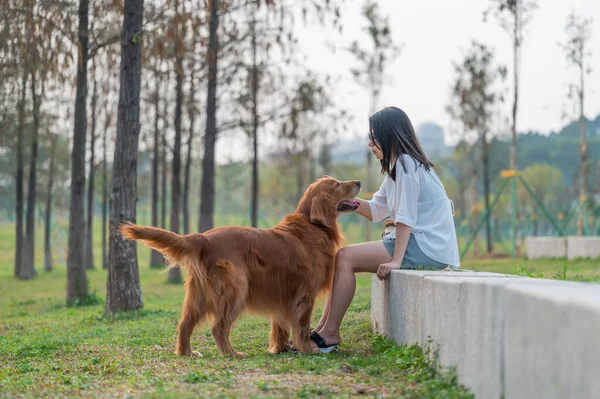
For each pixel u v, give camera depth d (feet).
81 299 48.29
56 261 147.33
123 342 23.41
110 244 36.17
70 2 42.63
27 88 62.08
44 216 130.31
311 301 18.88
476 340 11.60
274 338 19.90
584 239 68.54
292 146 78.89
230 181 218.18
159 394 13.00
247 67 62.23
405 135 18.49
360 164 177.47
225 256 18.34
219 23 52.21
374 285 21.66
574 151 288.30
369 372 14.82
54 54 42.52
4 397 14.25
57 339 25.16
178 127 72.38
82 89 47.16
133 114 35.99
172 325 27.89
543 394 9.20
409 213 17.76
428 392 12.33
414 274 15.58
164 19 37.73
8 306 51.01
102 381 15.46
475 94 95.91
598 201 159.74
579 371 8.25
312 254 19.03
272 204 225.97
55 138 78.64
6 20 40.78
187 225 86.58
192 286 19.01
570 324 8.49
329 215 19.63
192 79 58.13
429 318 14.35
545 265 57.06
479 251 117.39
